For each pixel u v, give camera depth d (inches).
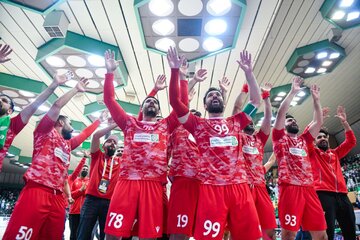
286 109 125.5
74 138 124.7
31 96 252.5
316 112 130.5
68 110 304.0
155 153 95.5
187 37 171.2
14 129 101.0
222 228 80.4
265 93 125.0
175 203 101.3
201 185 88.3
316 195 120.3
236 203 83.3
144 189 91.0
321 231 112.5
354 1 156.6
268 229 113.8
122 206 88.3
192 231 102.3
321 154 137.3
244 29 177.2
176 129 115.4
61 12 160.9
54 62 198.5
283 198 120.0
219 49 181.5
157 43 176.7
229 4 146.5
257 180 122.4
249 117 97.3
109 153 144.9
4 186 832.3
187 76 107.0
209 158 89.9
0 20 173.3
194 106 289.9
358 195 202.8
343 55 211.3
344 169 447.2
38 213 95.2
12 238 89.8
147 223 86.9
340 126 454.6
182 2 145.7
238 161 89.9
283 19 176.4
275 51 211.5
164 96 270.5
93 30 178.9
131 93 259.0
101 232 129.9
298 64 219.6
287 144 126.8
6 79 234.5
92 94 246.7
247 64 97.7
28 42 193.6
